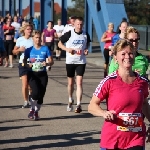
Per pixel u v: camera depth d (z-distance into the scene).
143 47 34.72
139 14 51.03
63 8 33.66
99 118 12.20
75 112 12.90
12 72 22.62
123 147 6.02
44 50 11.90
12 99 14.91
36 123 11.54
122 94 5.99
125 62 6.00
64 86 18.05
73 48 12.80
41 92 11.86
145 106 6.30
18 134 10.39
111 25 19.58
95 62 27.67
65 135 10.33
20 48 12.79
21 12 47.12
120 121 5.98
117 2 24.11
